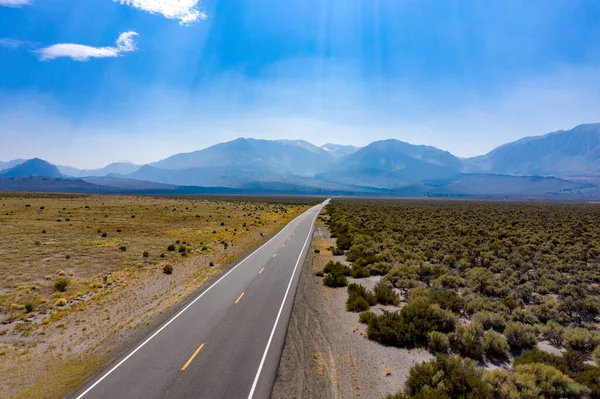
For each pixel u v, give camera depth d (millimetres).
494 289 22906
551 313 18469
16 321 19094
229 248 41812
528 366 12391
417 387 11945
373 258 32875
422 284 24094
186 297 22875
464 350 14852
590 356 14359
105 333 17359
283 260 34938
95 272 29188
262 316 19422
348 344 16156
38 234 45469
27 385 12664
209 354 14883
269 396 11938
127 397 11805
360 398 11961
